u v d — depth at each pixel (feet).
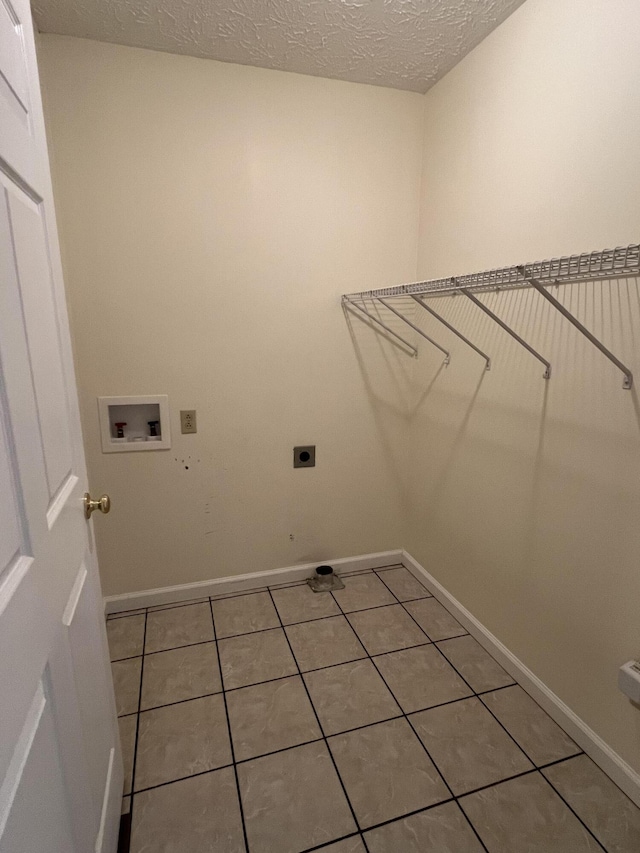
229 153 6.19
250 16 5.05
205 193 6.20
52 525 2.55
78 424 3.42
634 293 3.88
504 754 4.66
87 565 3.43
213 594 7.36
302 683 5.56
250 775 4.40
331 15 5.03
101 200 5.85
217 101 6.02
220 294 6.52
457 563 6.79
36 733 2.09
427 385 7.28
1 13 2.19
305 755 4.62
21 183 2.42
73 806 2.62
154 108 5.81
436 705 5.26
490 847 3.82
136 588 7.02
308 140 6.48
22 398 2.18
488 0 4.79
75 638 2.94
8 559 1.94
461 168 6.10
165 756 4.58
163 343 6.40
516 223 5.19
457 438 6.59
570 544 4.76
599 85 4.08
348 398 7.50
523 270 3.64
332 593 7.48
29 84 2.64
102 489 6.55
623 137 3.91
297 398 7.21
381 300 6.80
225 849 3.78
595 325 4.28
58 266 3.07
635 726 4.19
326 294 7.02
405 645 6.26
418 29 5.29
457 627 6.64
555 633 5.05
